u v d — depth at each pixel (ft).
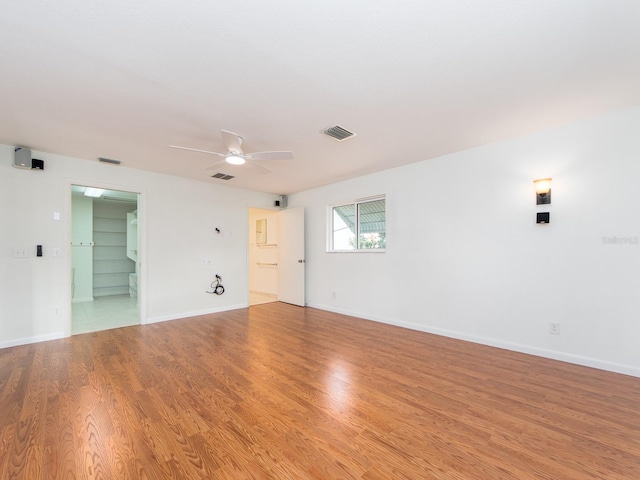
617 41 5.54
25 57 5.92
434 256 12.67
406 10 4.84
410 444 5.53
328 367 9.06
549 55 5.97
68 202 12.16
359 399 7.16
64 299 12.00
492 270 11.00
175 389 7.63
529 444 5.52
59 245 11.92
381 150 11.61
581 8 4.79
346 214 17.25
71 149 11.29
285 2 4.66
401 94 7.47
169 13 4.85
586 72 6.56
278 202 20.44
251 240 25.52
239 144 9.02
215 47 5.68
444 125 9.35
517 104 8.03
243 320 15.02
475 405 6.88
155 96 7.49
